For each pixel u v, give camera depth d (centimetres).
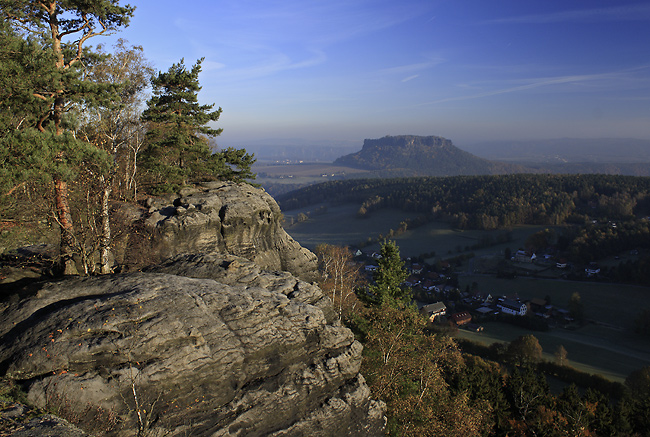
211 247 2778
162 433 1177
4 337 1212
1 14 1775
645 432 3591
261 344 1428
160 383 1209
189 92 3234
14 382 1084
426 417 2141
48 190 1741
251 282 1727
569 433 3206
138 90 2825
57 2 1981
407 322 2372
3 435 866
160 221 2567
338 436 1566
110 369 1158
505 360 6588
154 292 1408
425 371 2230
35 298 1358
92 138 2302
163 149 3077
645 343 7894
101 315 1239
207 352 1299
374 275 3177
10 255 1909
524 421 3572
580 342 7850
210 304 1432
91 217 1905
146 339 1218
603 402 3900
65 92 1773
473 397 3659
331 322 1752
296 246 3638
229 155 3997
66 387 1082
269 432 1389
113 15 2167
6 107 1670
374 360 2273
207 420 1276
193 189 3161
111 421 1109
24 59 1583
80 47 2070
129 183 2956
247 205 3045
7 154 1349
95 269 1956
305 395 1502
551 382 5891
